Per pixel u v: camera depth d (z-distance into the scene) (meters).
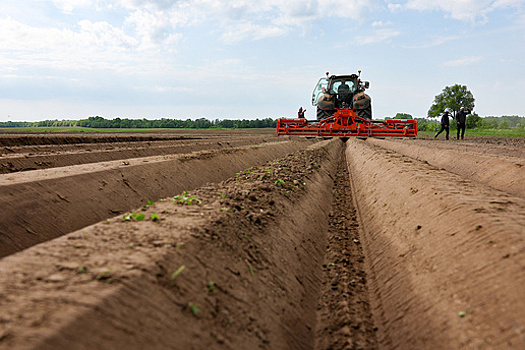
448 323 3.00
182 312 2.55
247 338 2.82
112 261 2.81
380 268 4.81
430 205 5.16
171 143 15.27
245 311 3.06
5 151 9.84
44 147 11.01
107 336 2.05
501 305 2.77
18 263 2.79
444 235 4.20
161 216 4.23
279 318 3.40
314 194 8.05
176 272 2.78
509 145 15.45
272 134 33.19
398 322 3.55
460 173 9.84
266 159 14.51
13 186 5.37
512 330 2.53
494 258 3.26
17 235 4.82
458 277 3.41
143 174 7.73
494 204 4.58
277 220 5.16
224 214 4.33
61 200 5.75
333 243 6.10
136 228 3.73
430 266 3.92
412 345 3.14
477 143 17.12
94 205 6.15
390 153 12.23
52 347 1.84
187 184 8.62
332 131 23.38
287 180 7.81
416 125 22.62
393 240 5.20
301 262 4.78
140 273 2.60
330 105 22.97
